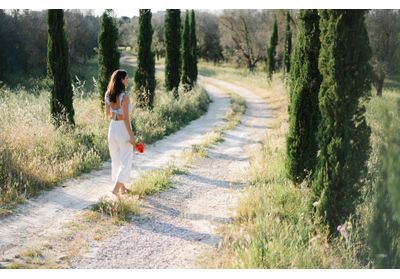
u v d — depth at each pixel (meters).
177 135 15.06
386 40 11.13
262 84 39.56
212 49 69.31
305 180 7.61
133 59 68.38
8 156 8.05
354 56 5.25
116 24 14.91
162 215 6.80
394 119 5.15
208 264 5.04
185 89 25.75
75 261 5.09
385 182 5.16
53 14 11.82
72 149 9.92
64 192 7.71
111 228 6.14
